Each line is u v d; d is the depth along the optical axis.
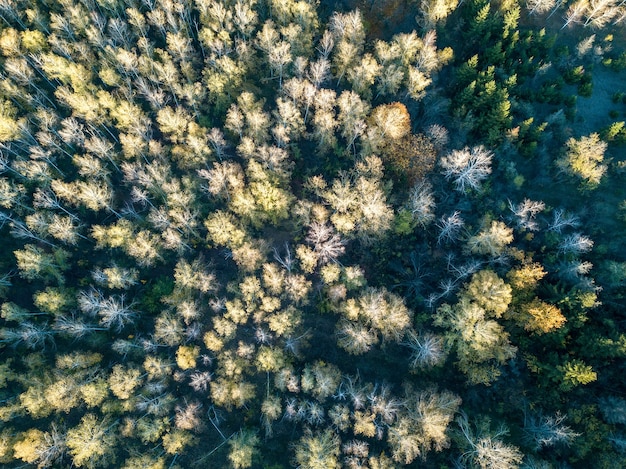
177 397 60.81
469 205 66.19
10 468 56.41
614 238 63.78
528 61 70.12
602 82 73.00
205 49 75.38
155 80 67.94
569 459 53.12
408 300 64.44
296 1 70.94
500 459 47.81
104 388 55.81
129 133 66.25
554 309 54.09
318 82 67.94
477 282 56.16
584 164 62.50
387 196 66.44
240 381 57.91
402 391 60.31
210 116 72.94
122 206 69.75
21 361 60.81
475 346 54.22
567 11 73.75
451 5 67.81
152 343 60.31
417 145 63.81
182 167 67.06
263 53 75.50
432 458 56.94
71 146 67.62
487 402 58.25
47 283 64.56
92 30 66.69
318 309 65.12
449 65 72.62
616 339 53.78
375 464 52.03
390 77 66.19
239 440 55.28
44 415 55.81
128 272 62.38
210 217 65.00
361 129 64.44
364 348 59.16
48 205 61.81
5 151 68.12
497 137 66.19
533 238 63.81
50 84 71.50
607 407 52.22
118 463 57.78
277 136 66.06
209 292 65.00
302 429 60.09
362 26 68.06
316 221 65.00
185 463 58.03
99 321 61.94
